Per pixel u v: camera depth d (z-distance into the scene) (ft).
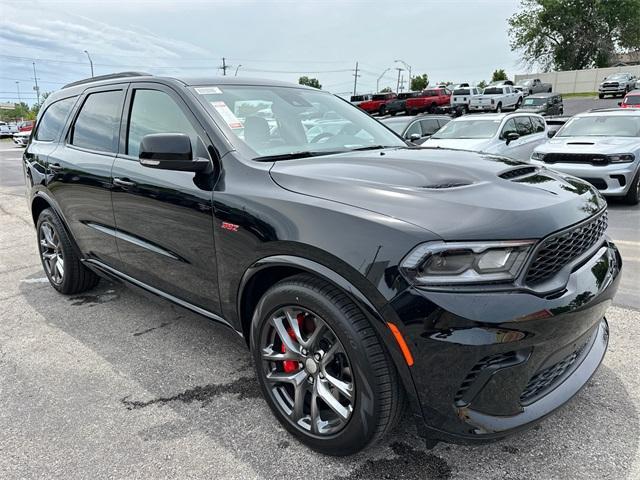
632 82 132.57
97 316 12.81
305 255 6.85
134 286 11.12
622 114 30.55
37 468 7.21
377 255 6.18
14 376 9.84
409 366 6.15
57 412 8.59
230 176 8.21
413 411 6.45
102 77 12.78
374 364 6.40
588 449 7.41
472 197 6.68
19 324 12.38
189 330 11.89
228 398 8.97
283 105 10.55
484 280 5.96
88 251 12.37
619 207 26.84
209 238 8.38
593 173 26.22
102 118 11.61
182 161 8.27
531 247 6.13
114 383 9.53
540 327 6.06
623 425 7.93
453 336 5.87
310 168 7.97
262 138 9.20
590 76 165.99
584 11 177.37
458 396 6.17
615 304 12.75
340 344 6.69
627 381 9.16
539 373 6.72
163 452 7.53
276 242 7.14
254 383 9.48
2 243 21.12
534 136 37.91
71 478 7.00
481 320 5.83
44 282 15.67
